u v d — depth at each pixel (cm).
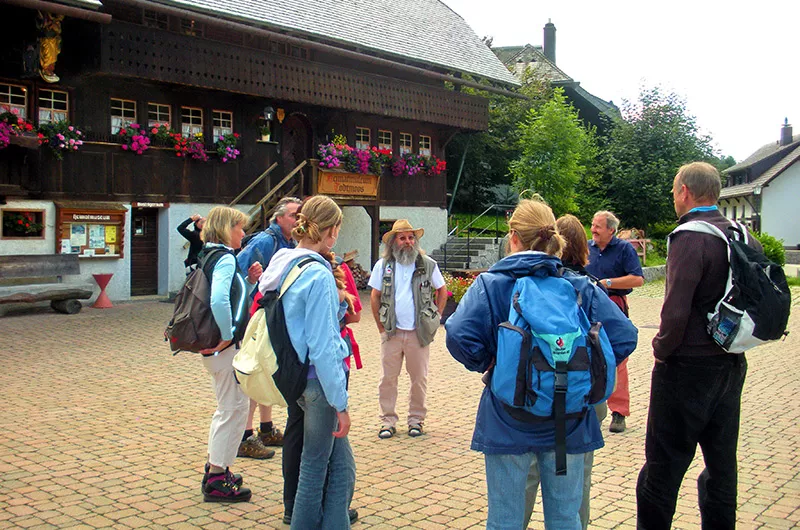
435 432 654
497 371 289
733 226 367
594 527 439
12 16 1440
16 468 527
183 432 631
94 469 527
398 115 2155
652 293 2152
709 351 361
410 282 638
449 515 453
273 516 443
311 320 354
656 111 3297
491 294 307
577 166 3017
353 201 2000
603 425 693
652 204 3216
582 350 289
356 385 850
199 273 456
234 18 1697
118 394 776
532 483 349
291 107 1972
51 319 1337
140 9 1636
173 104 1712
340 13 2119
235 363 367
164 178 1689
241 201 1853
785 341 1266
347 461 387
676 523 446
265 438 582
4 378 845
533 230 318
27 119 1472
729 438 373
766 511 468
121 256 1622
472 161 3117
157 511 448
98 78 1573
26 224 1462
